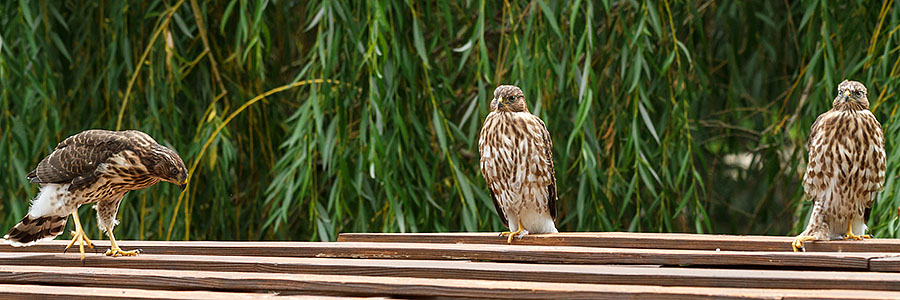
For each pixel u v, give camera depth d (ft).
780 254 17.97
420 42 34.17
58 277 18.57
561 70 34.68
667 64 34.06
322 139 34.32
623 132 36.37
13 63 34.88
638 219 35.58
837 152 24.43
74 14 38.40
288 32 41.11
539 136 28.55
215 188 38.04
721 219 48.47
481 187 37.52
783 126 42.91
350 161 36.63
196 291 17.20
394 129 34.86
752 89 44.55
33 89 35.47
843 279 15.40
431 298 16.15
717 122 44.42
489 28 42.27
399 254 20.85
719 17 40.34
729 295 14.62
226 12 34.37
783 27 41.78
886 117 34.76
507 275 17.06
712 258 18.40
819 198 25.17
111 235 22.99
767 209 42.80
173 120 37.01
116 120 37.58
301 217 41.04
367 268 17.90
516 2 35.09
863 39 36.60
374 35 33.19
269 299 16.19
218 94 39.52
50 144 36.01
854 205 25.03
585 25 34.65
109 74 36.96
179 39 38.65
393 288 16.28
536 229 29.45
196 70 39.32
